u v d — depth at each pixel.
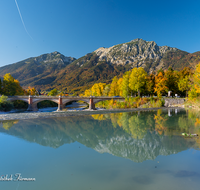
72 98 69.12
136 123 21.77
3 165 8.31
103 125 21.27
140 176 6.79
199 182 6.16
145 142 12.27
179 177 6.62
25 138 14.60
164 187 5.82
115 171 7.37
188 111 36.50
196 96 43.44
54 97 69.31
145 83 62.56
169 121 22.39
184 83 56.25
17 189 5.94
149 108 48.84
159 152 9.88
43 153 10.23
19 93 86.69
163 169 7.45
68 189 5.87
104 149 10.87
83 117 31.42
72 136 15.25
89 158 9.17
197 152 9.69
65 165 8.20
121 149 10.80
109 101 67.12
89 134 15.97
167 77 62.66
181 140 12.54
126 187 5.90
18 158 9.35
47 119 28.89
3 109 56.00
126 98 61.78
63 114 37.03
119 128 18.72
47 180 6.65
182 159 8.61
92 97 67.81
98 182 6.39
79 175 7.04
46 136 15.37
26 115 35.00
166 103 55.69
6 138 14.55
